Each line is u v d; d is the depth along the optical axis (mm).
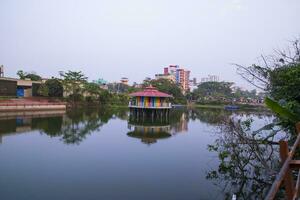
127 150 16609
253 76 10727
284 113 6496
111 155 15156
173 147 17922
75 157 14445
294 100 8273
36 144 17516
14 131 22250
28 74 57500
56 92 49031
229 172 11367
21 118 31266
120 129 26156
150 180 10898
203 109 60000
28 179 10609
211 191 9812
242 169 10617
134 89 70562
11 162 13031
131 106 36562
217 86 94625
